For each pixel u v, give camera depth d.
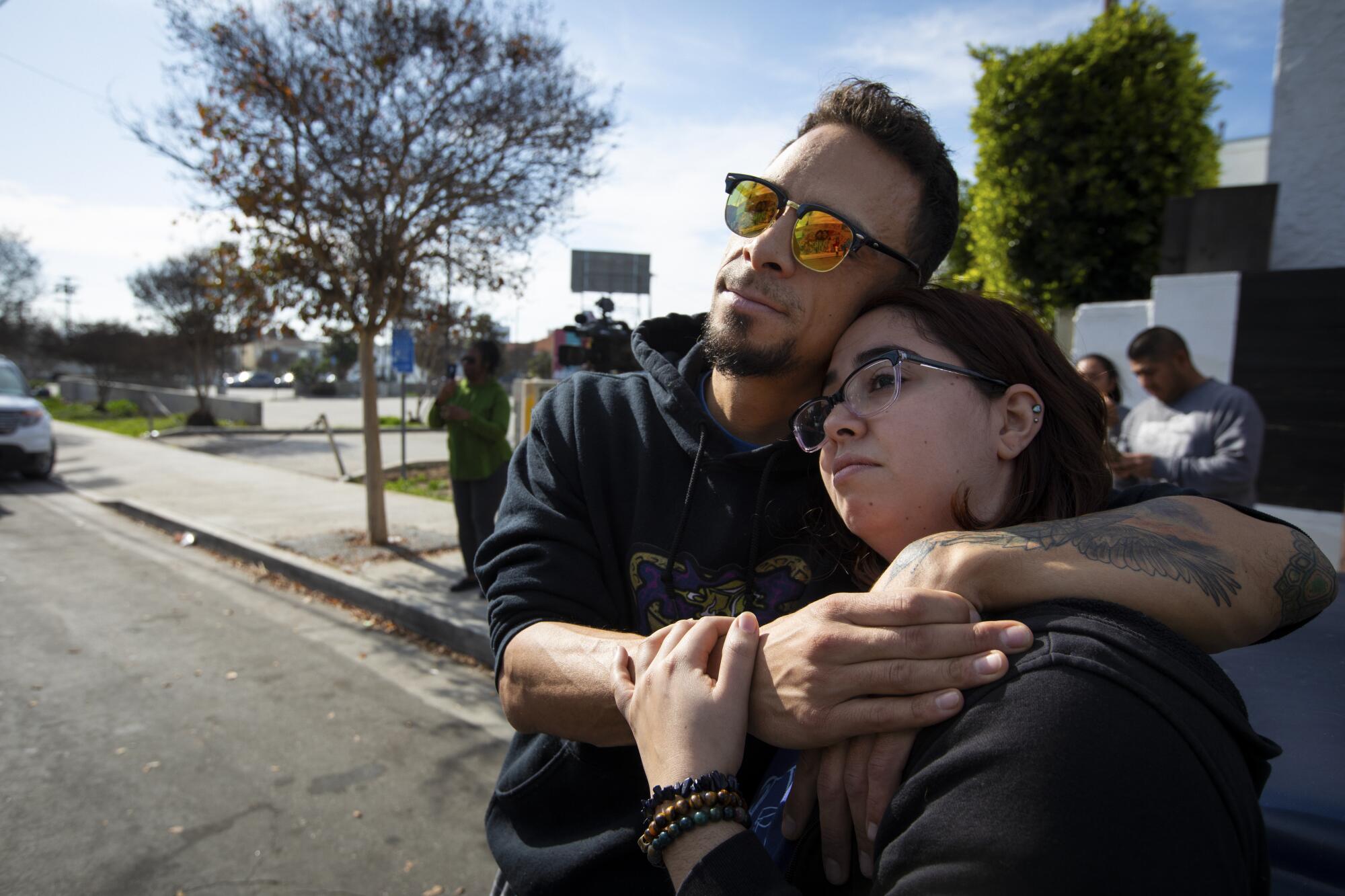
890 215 1.11
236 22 5.87
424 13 5.93
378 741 3.62
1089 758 0.61
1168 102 5.49
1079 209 5.69
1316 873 0.86
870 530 0.92
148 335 29.78
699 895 0.75
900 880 0.65
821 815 0.82
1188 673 0.68
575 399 1.31
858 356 0.94
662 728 0.84
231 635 5.04
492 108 6.20
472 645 4.73
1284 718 1.05
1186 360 3.54
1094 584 0.74
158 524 8.62
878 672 0.73
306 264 6.32
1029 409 0.90
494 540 1.24
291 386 55.91
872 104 1.12
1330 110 4.66
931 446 0.88
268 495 10.10
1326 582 0.86
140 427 21.14
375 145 6.12
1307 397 4.21
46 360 40.75
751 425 1.24
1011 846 0.59
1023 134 5.81
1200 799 0.61
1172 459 3.44
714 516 1.17
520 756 1.26
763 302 1.11
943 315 0.92
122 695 4.05
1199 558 0.78
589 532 1.23
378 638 5.05
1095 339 4.98
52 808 2.99
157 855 2.73
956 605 0.74
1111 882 0.57
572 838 1.13
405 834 2.90
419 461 14.10
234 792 3.14
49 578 6.39
